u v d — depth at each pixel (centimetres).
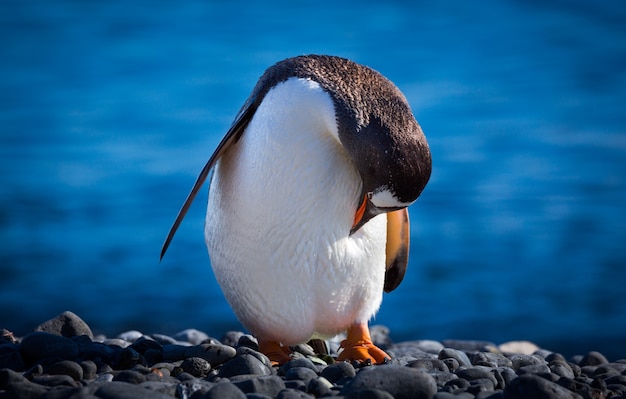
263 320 766
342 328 781
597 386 652
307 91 700
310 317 760
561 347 1520
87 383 629
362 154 679
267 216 725
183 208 747
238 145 754
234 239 754
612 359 1477
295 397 569
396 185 672
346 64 727
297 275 737
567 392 581
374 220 752
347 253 740
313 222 720
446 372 675
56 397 551
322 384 600
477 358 786
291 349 841
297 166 708
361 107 686
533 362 784
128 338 925
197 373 688
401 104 693
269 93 724
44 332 707
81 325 785
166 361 729
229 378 640
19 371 679
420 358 781
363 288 763
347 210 725
